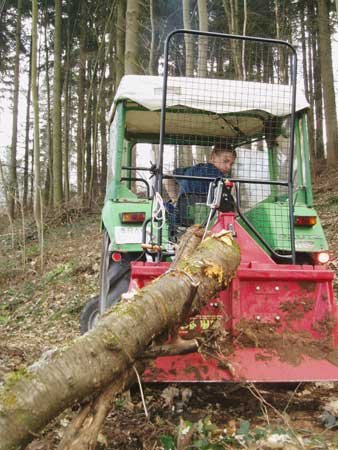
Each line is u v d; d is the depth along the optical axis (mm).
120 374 2863
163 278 3225
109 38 22625
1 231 17766
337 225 10750
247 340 3645
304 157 4738
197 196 4633
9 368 4859
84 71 25172
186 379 3477
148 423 3471
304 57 26109
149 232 4426
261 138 5051
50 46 26109
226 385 4055
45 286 10086
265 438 3129
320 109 25609
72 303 8523
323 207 12812
